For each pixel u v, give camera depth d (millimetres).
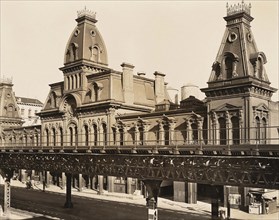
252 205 40969
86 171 36250
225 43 38656
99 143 54031
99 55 60188
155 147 29125
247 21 38625
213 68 39156
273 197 43000
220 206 43812
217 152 25172
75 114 59594
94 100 56031
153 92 63562
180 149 27156
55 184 70562
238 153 24125
